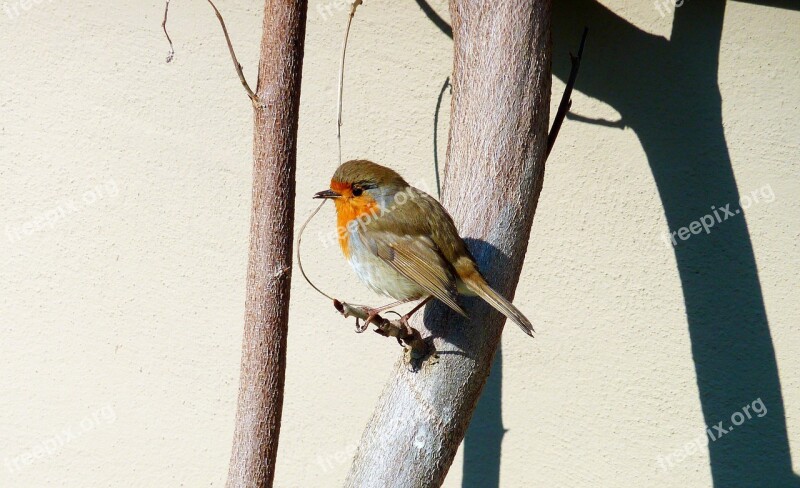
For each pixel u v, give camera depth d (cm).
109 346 804
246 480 516
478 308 578
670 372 781
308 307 802
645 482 796
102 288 796
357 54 763
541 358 798
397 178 625
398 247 587
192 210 783
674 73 744
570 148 764
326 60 764
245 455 515
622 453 797
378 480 556
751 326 765
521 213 596
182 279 792
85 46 762
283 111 488
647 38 742
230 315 794
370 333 802
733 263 759
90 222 787
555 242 778
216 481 814
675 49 741
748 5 727
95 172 779
